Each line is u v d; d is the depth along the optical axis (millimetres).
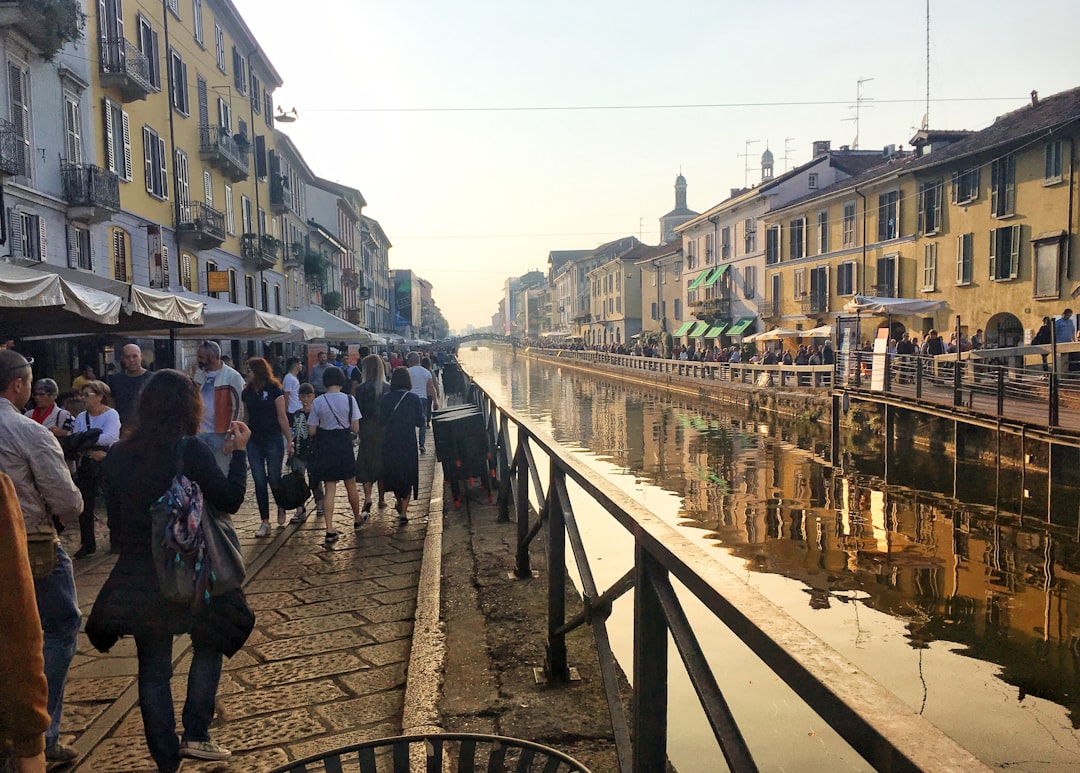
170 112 22234
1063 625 8359
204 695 3006
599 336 86375
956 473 15250
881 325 32219
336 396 7098
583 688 3545
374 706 3619
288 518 8031
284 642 4457
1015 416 14570
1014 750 5664
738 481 17375
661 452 21766
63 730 3402
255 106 32969
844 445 21875
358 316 61938
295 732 3365
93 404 6312
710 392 35156
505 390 46594
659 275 65188
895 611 8922
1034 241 24875
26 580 1890
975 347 23531
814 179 43438
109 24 18328
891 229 32500
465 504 8430
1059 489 13672
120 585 2855
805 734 4828
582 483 3000
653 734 2051
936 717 6207
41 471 2877
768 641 1208
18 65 14406
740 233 47750
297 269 41156
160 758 2875
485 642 4148
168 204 22109
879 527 13031
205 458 2947
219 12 27703
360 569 6020
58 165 15797
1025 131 24969
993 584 9867
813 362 29875
